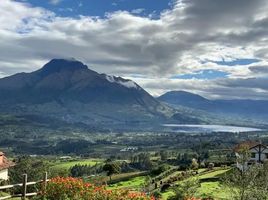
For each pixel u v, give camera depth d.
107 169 123.69
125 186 92.12
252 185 35.59
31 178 80.81
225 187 39.31
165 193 72.94
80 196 28.45
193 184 54.91
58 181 29.78
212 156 189.25
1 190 36.72
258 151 114.25
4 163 74.75
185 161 192.75
